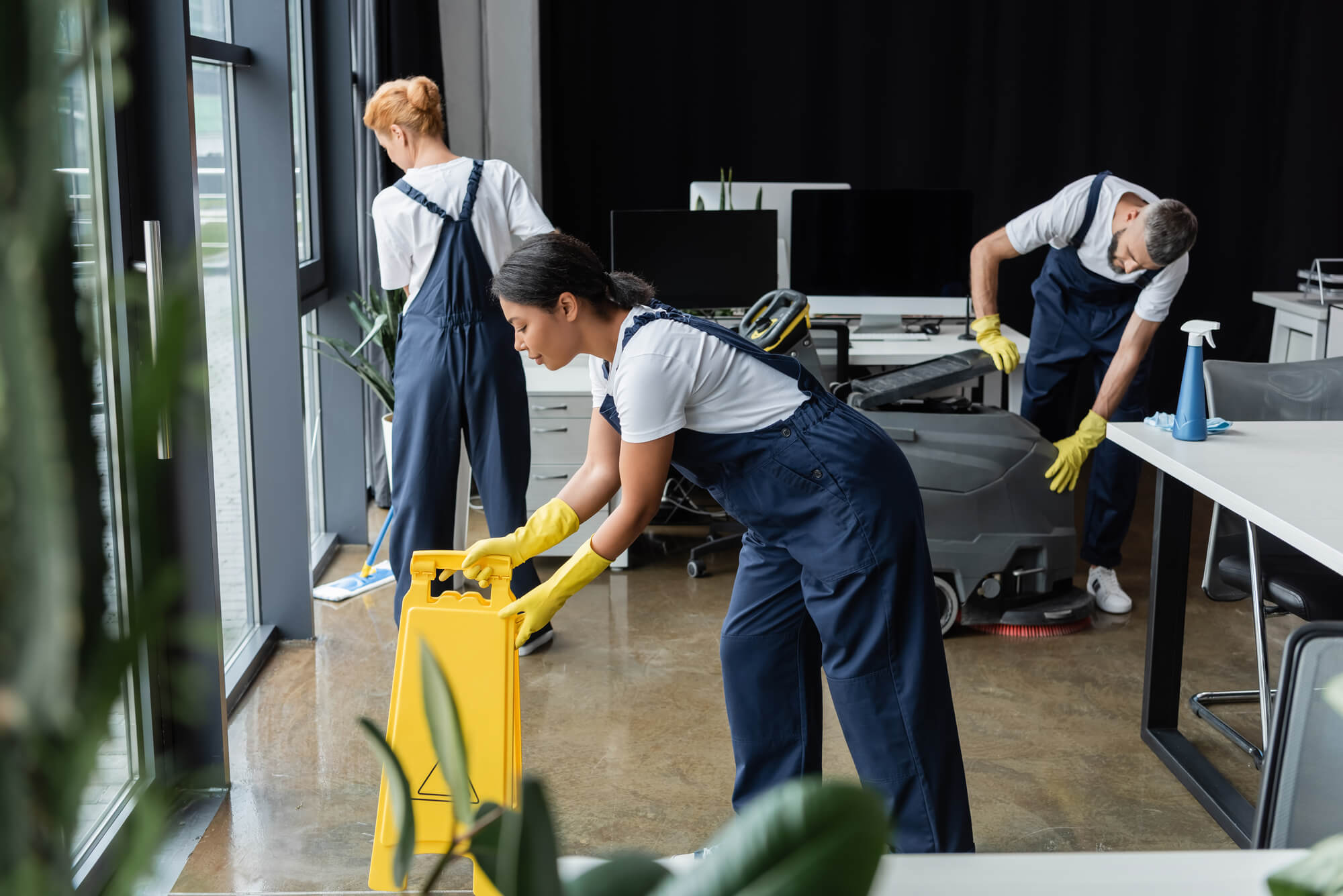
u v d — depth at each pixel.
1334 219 5.89
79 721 0.26
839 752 2.87
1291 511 2.15
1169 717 2.87
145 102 2.30
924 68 5.70
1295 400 3.07
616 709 3.05
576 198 5.77
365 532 4.39
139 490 0.27
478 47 5.38
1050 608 3.54
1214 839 2.46
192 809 2.52
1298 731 1.20
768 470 1.97
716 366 1.93
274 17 3.17
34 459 0.25
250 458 3.36
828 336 4.06
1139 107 5.78
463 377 3.11
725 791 2.63
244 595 3.40
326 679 3.20
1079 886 0.92
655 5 5.60
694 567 4.01
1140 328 3.54
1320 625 1.20
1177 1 5.68
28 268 0.25
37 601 0.25
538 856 0.38
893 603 1.96
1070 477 3.47
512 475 3.21
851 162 5.78
